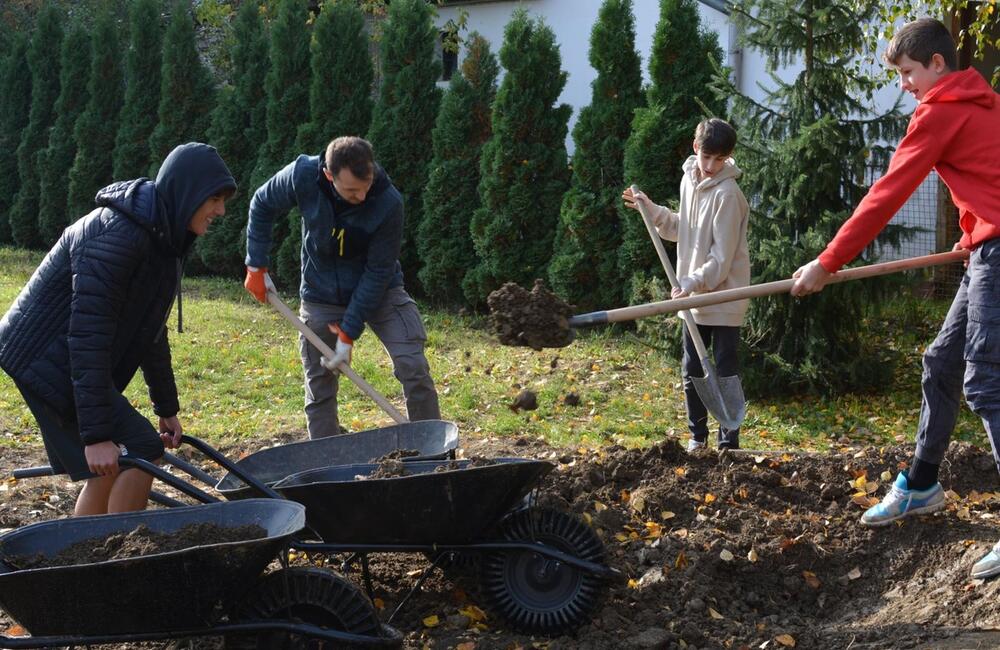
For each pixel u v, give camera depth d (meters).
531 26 11.59
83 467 3.97
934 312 11.12
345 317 5.09
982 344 3.94
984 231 3.92
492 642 3.87
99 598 3.07
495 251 11.47
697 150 5.78
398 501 3.63
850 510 4.93
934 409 4.47
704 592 4.24
